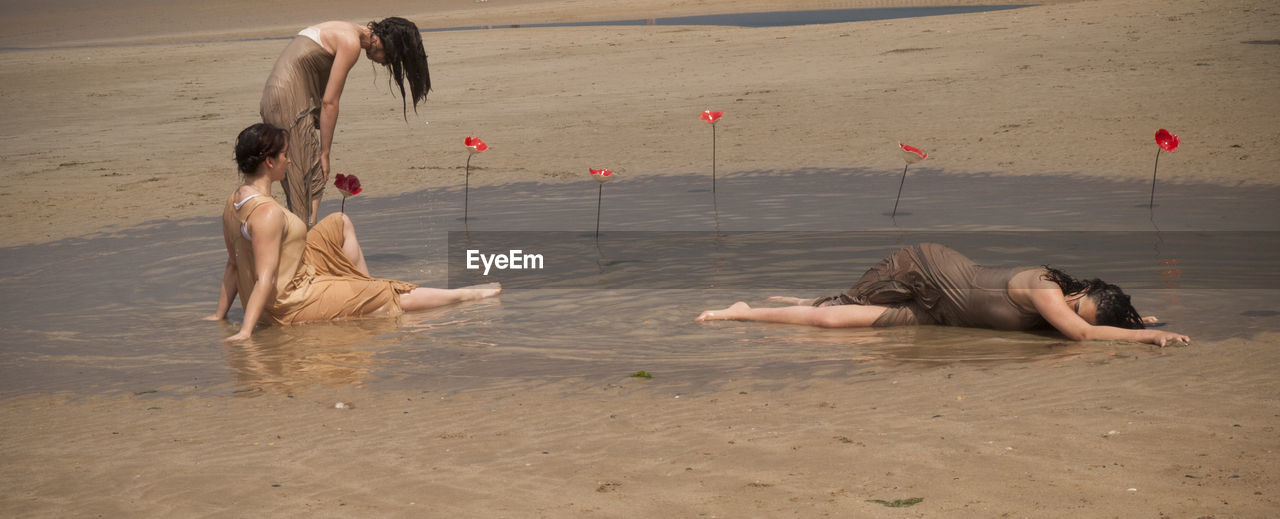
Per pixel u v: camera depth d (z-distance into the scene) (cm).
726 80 1770
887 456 360
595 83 1828
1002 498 319
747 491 335
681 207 963
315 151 741
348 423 429
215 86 2055
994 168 1082
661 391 461
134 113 1784
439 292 670
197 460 388
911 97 1503
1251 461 339
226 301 650
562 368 512
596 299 664
